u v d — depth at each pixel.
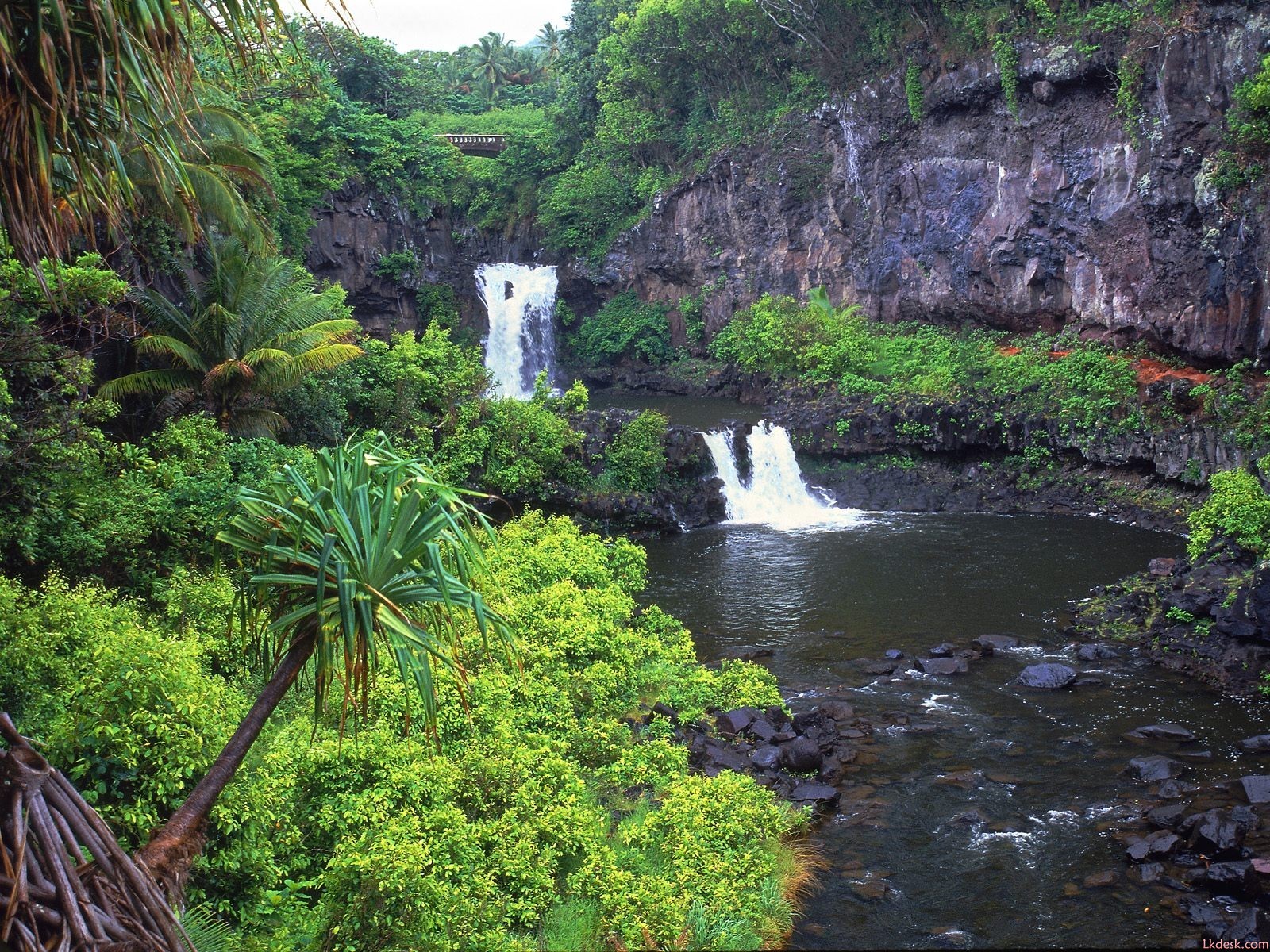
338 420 29.66
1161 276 33.94
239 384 25.81
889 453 37.28
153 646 9.94
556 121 59.12
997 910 12.66
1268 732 17.59
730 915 12.11
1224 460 30.06
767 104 50.03
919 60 42.09
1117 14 34.84
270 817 9.77
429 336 34.16
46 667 11.23
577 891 11.98
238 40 7.20
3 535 14.69
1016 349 39.38
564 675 16.73
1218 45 31.58
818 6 45.78
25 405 16.45
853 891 13.13
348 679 6.04
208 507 18.73
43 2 6.22
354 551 6.21
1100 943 11.92
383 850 9.89
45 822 5.02
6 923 4.69
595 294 55.97
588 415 35.31
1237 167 31.05
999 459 36.22
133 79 6.40
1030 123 38.34
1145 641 21.91
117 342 25.69
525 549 22.25
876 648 22.56
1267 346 30.62
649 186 54.47
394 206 51.19
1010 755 17.05
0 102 6.25
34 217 6.62
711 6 48.59
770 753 16.53
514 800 12.48
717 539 32.31
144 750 9.21
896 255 44.41
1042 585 26.52
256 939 9.03
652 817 13.44
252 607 6.65
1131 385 33.72
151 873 5.65
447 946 9.76
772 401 43.75
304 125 46.22
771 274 49.31
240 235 26.00
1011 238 39.38
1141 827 14.53
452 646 6.80
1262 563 20.28
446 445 31.48
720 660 21.98
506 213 57.97
